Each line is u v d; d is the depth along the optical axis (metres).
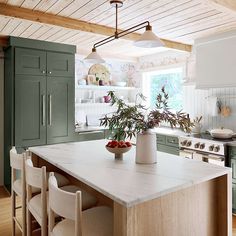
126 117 2.00
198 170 1.89
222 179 1.94
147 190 1.47
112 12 2.71
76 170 1.87
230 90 3.88
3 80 4.19
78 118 5.00
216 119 4.09
